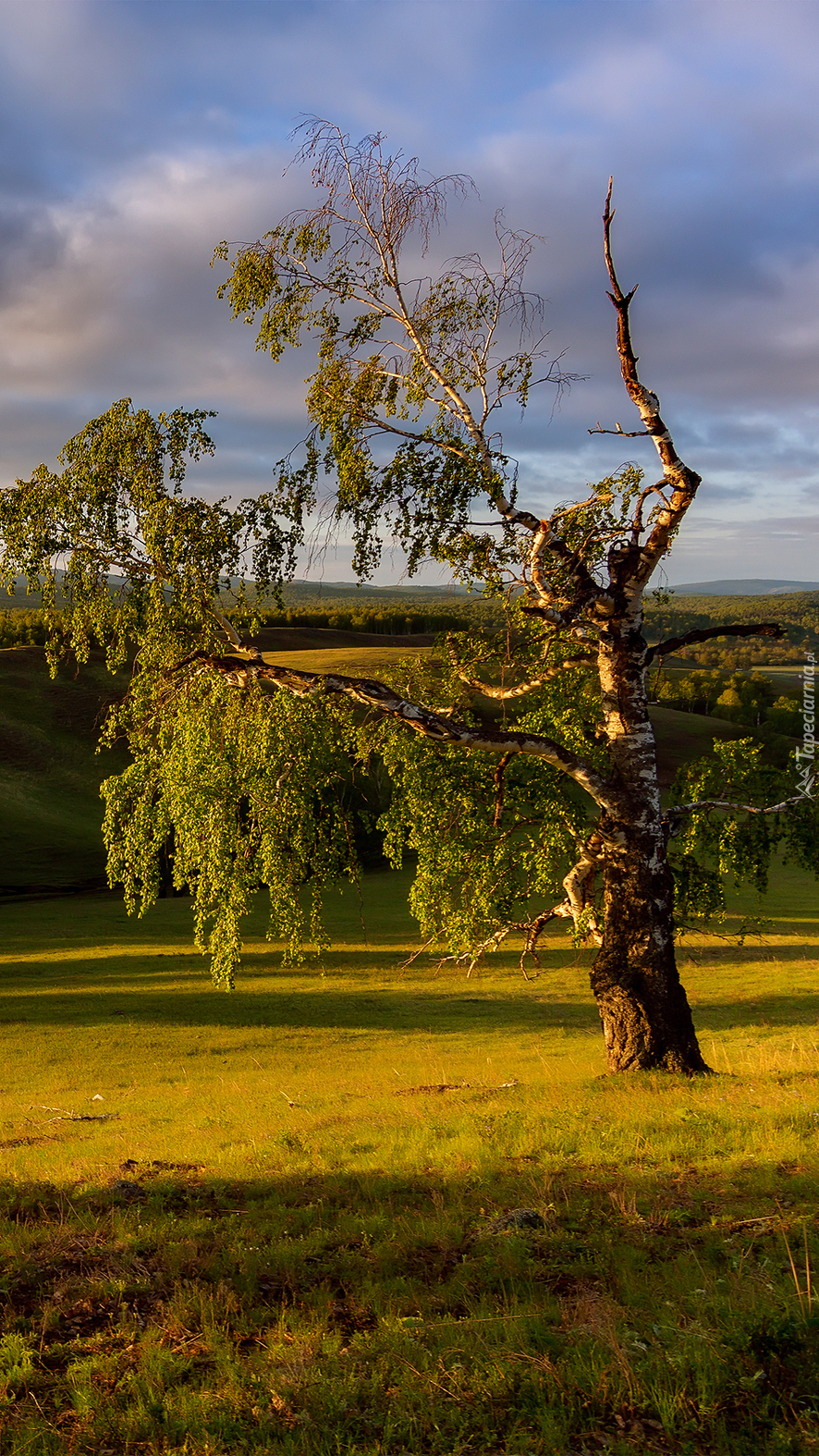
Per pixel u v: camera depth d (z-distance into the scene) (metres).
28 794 79.12
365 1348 5.25
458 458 14.21
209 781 15.09
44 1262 6.79
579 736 16.92
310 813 15.49
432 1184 8.30
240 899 15.27
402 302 14.66
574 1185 7.85
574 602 14.45
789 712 101.88
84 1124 16.45
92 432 14.61
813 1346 4.82
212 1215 7.92
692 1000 33.28
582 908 16.30
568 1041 27.70
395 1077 20.58
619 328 13.15
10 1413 4.77
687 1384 4.60
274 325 14.69
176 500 14.49
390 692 14.24
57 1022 31.20
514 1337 5.19
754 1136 9.00
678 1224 6.83
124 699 15.88
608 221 12.81
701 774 16.69
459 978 38.62
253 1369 5.07
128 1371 5.14
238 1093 19.72
